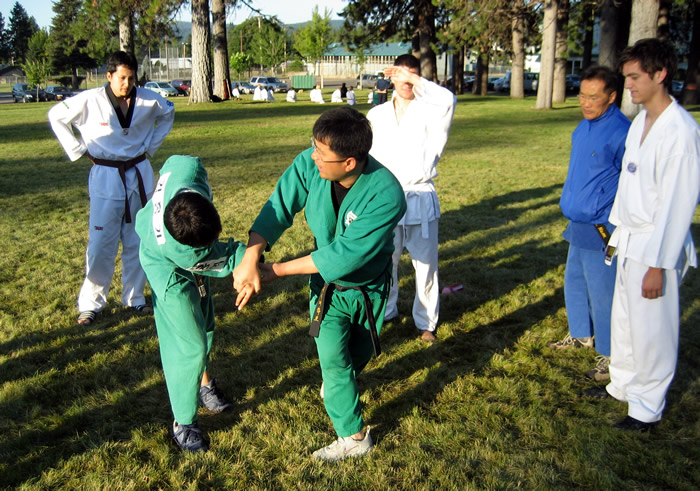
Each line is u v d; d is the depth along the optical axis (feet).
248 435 9.77
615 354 10.23
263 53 200.75
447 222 23.50
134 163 14.11
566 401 10.84
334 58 253.24
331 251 8.29
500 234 21.89
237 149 43.55
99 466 8.87
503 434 9.77
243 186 29.96
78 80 180.96
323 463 9.05
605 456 9.13
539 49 109.91
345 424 9.03
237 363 12.27
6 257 18.47
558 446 9.46
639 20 47.09
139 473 8.75
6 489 8.43
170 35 85.81
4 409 10.39
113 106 13.62
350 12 100.12
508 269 18.17
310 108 87.20
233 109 84.33
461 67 129.29
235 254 8.85
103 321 14.28
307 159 8.98
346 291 8.84
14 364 11.98
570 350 12.84
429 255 12.94
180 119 67.46
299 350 12.82
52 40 183.32
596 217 10.90
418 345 13.15
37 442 9.55
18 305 14.99
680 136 8.39
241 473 8.82
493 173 34.40
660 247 8.65
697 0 74.74
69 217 23.52
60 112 13.35
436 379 11.61
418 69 12.73
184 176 8.95
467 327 14.11
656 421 9.74
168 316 8.97
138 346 12.86
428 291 13.16
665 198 8.54
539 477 8.64
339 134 7.52
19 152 41.42
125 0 74.79
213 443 9.59
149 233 8.85
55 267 17.71
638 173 9.00
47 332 13.52
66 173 33.24
